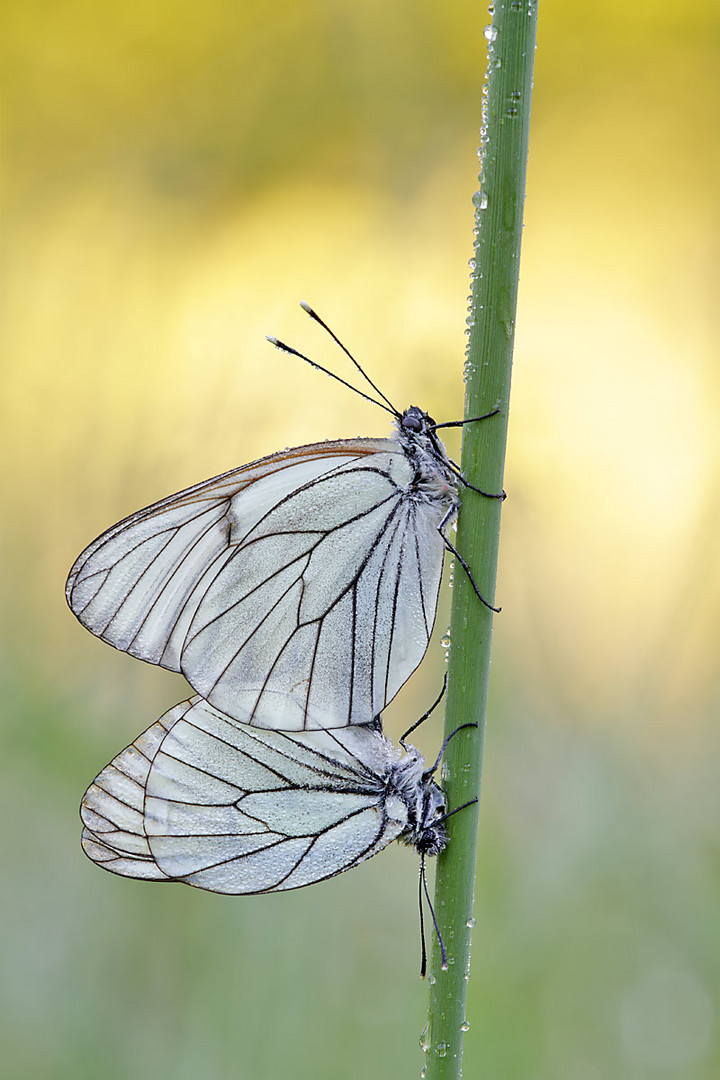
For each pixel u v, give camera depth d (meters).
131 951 0.69
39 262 0.71
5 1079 0.68
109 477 0.70
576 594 0.70
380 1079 0.68
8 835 0.69
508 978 0.69
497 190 0.63
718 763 0.69
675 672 0.70
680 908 0.69
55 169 0.73
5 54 0.76
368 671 0.66
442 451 0.66
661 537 0.70
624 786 0.69
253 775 0.66
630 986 0.69
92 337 0.70
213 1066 0.68
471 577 0.64
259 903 0.68
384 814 0.65
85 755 0.69
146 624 0.66
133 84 0.75
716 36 0.85
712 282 0.73
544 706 0.69
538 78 0.90
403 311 0.70
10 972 0.69
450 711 0.64
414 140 0.73
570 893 0.69
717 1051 0.68
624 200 0.84
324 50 0.74
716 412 0.70
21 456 0.70
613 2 0.87
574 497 0.70
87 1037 0.68
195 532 0.65
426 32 0.74
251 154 0.74
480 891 0.69
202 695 0.66
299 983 0.68
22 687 0.69
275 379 0.70
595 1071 0.68
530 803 0.69
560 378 0.70
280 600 0.66
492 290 0.63
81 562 0.65
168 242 0.73
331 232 0.73
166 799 0.66
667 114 0.86
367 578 0.66
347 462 0.66
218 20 0.75
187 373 0.70
